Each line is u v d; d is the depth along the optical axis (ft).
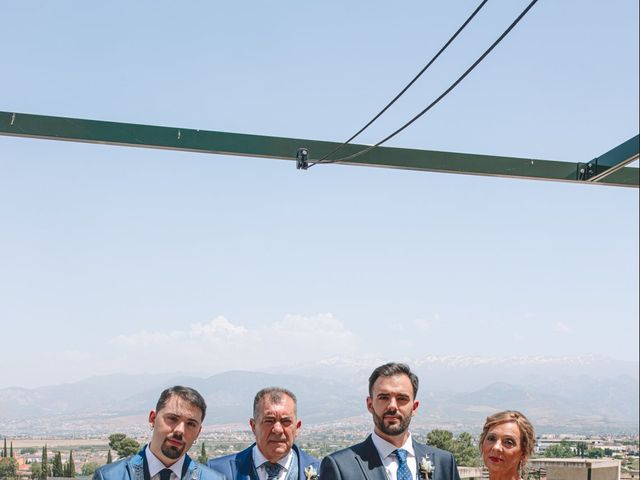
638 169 37.22
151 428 20.43
